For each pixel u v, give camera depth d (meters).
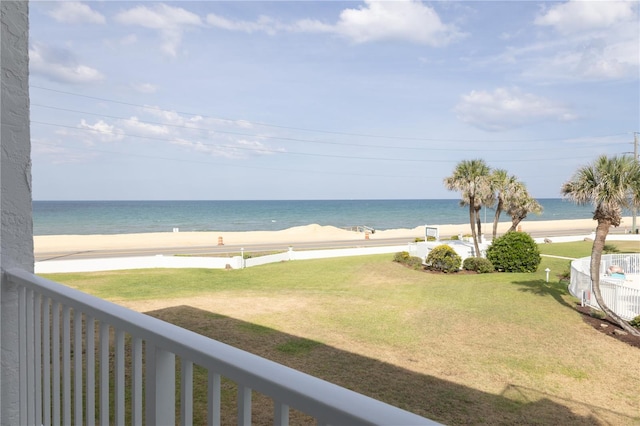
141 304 15.09
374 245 42.03
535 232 58.53
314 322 13.03
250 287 19.03
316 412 0.70
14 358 2.20
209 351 0.93
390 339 11.47
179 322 12.53
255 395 7.16
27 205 2.25
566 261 28.03
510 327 12.78
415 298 16.80
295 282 20.45
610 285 14.77
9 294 2.18
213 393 0.91
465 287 19.05
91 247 38.50
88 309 1.51
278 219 114.38
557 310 14.85
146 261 24.78
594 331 12.50
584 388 8.62
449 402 7.71
